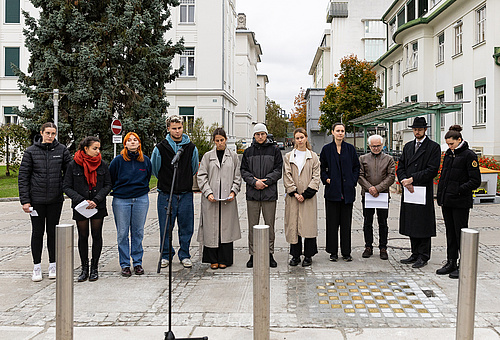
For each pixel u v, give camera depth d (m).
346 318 4.38
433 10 23.92
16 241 8.27
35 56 18.77
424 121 6.19
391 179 6.61
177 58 32.19
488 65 17.66
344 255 6.55
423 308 4.64
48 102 17.98
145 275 5.99
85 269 5.79
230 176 6.23
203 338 3.82
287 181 6.18
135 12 19.19
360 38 53.22
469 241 3.27
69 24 18.03
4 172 24.05
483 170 12.28
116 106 19.66
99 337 3.99
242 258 6.88
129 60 19.81
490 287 5.23
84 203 5.50
